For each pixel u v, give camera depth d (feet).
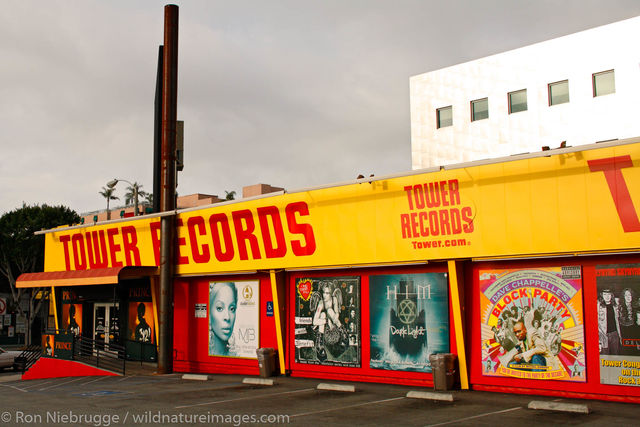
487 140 168.04
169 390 64.23
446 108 178.19
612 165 50.44
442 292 60.85
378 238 64.39
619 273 50.70
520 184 55.31
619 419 42.91
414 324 62.49
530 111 160.66
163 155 85.10
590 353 51.57
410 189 62.23
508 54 166.40
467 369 58.23
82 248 102.94
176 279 88.07
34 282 102.37
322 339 69.82
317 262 69.51
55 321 110.32
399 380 63.05
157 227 89.66
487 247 56.85
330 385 61.31
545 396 53.47
